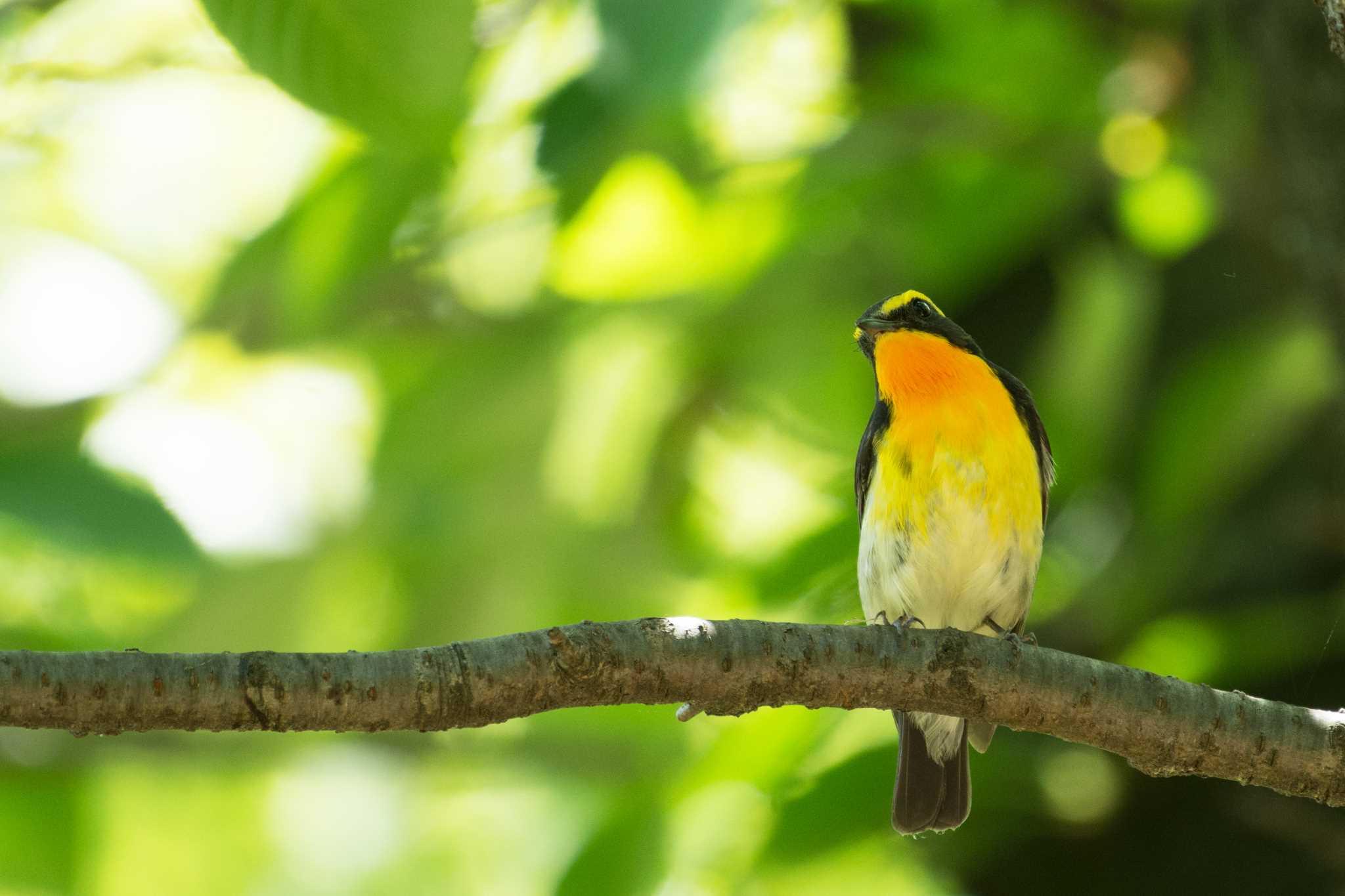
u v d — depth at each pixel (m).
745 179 11.04
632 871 9.68
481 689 5.45
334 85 5.37
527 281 12.29
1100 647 11.41
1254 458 11.07
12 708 4.89
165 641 10.45
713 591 11.40
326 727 5.27
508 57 8.18
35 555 9.80
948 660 6.20
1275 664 10.45
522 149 9.29
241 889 14.29
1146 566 11.32
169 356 10.53
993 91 10.42
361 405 12.20
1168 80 10.37
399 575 11.55
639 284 11.79
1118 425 12.05
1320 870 11.32
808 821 9.80
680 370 11.91
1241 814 11.22
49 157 11.33
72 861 11.12
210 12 5.27
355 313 11.62
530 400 11.49
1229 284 11.80
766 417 12.10
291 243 9.71
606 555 11.76
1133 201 11.40
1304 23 8.98
